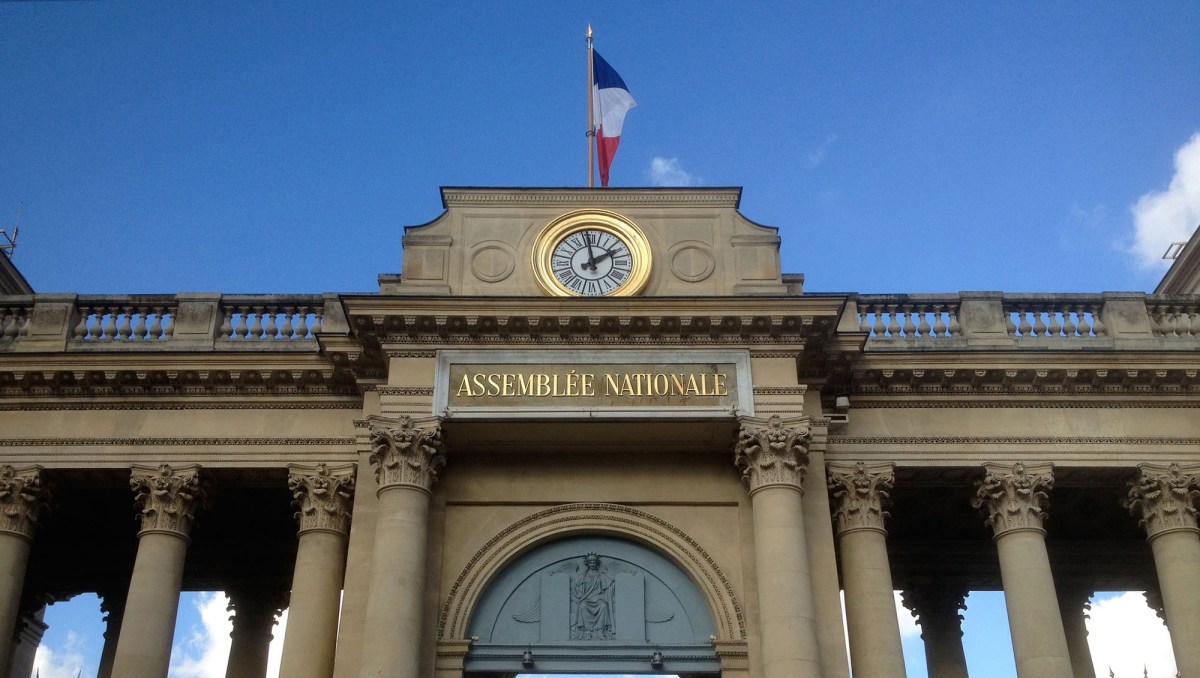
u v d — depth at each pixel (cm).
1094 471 2906
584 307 2747
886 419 2925
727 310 2753
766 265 2911
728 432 2727
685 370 2742
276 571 3406
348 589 2597
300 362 2889
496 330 2759
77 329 3006
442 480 2752
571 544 2752
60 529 3347
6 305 3056
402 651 2438
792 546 2562
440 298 2736
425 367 2747
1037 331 3062
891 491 2986
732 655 2573
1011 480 2841
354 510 2695
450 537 2703
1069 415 2938
